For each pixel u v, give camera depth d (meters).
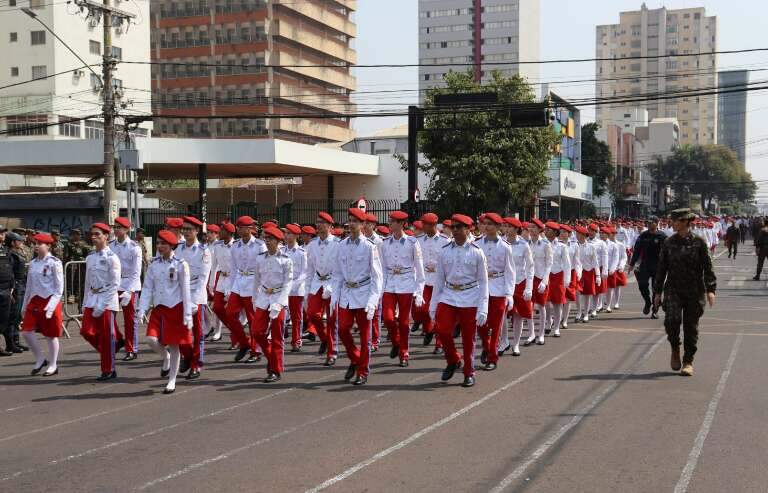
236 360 12.00
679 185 108.31
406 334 11.61
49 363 11.09
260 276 10.39
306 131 84.75
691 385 9.62
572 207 57.91
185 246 11.52
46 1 54.72
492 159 32.09
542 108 26.12
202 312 11.49
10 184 47.09
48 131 54.41
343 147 49.31
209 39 80.50
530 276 12.17
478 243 11.35
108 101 23.16
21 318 13.53
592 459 6.57
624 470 6.25
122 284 12.19
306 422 8.00
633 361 11.48
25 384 10.35
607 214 65.56
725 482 5.93
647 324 16.02
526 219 41.31
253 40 79.31
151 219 30.97
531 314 12.29
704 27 165.75
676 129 134.50
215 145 32.72
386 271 11.85
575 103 25.19
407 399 9.08
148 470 6.40
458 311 9.84
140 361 12.23
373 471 6.30
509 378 10.31
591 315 17.42
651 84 167.38
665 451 6.78
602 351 12.51
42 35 54.94
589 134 69.50
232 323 11.97
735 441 7.07
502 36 120.12
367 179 43.03
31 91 55.06
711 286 10.26
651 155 113.38
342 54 90.69
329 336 11.70
